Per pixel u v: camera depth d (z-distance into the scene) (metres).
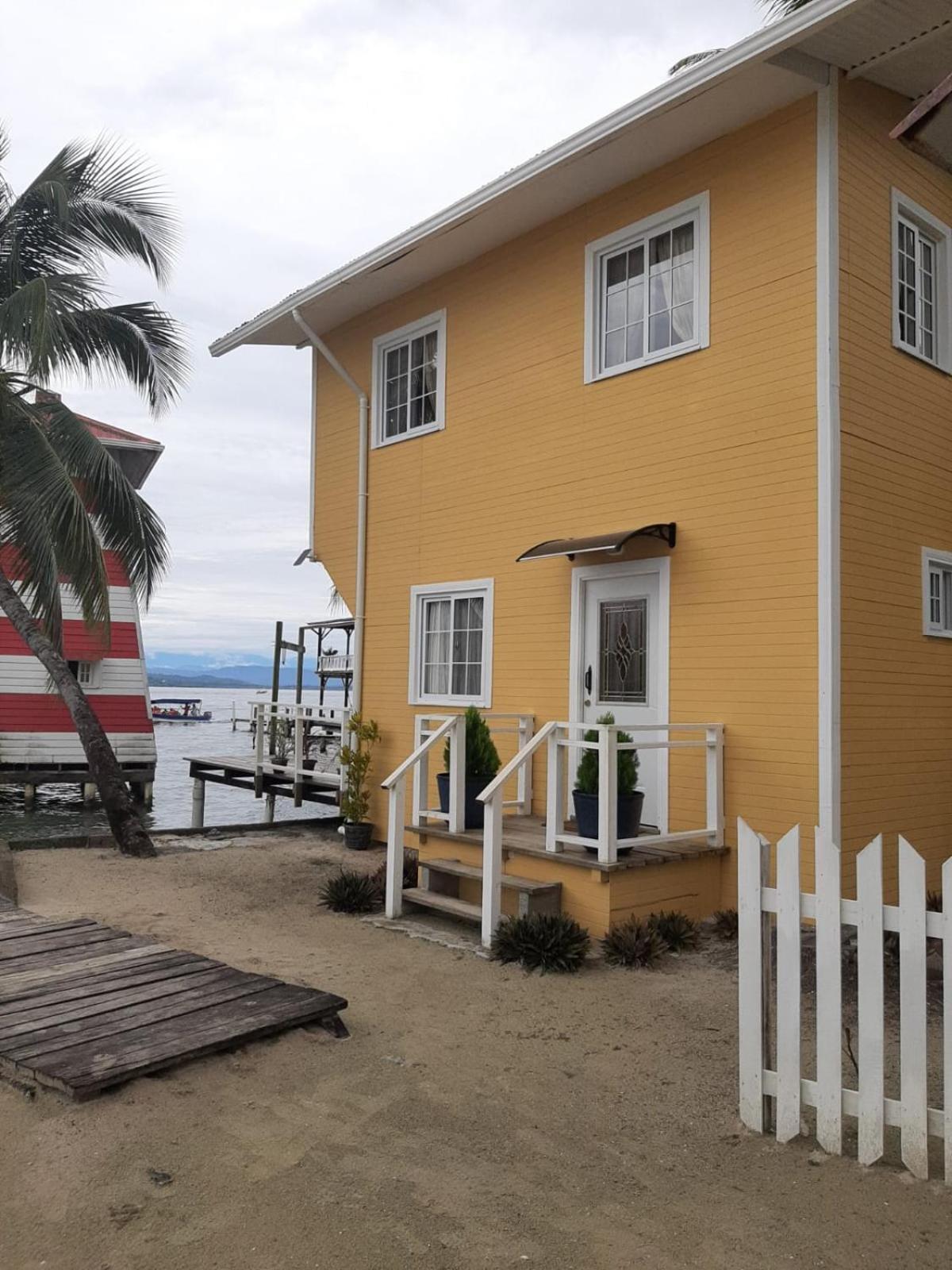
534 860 7.66
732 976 6.33
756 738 7.79
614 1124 4.20
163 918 7.80
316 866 10.30
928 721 8.27
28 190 12.84
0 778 20.34
